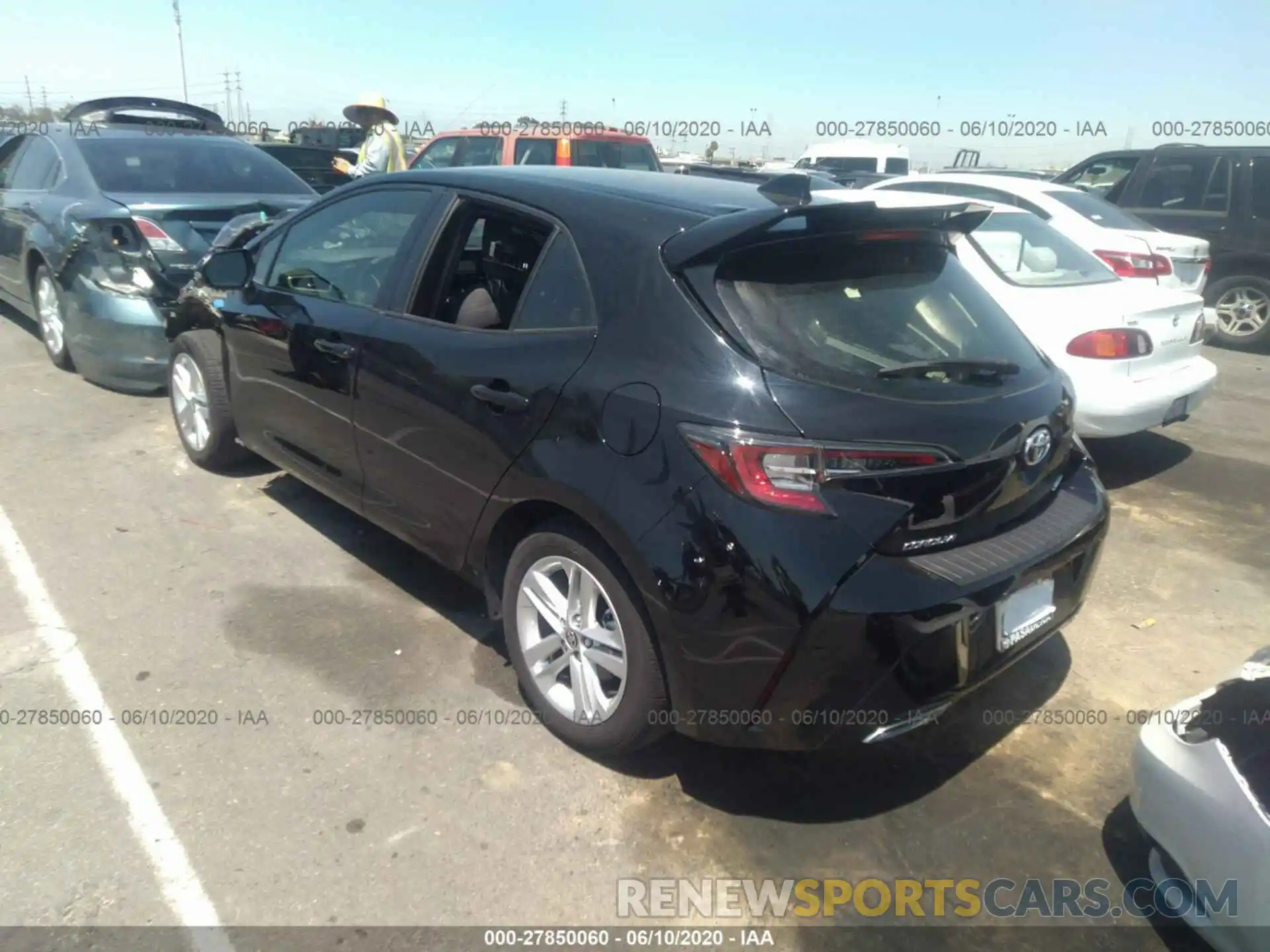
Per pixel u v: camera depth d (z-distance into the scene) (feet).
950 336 9.46
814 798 9.57
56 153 22.79
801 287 8.87
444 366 10.57
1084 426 17.04
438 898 8.21
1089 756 10.36
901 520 8.07
